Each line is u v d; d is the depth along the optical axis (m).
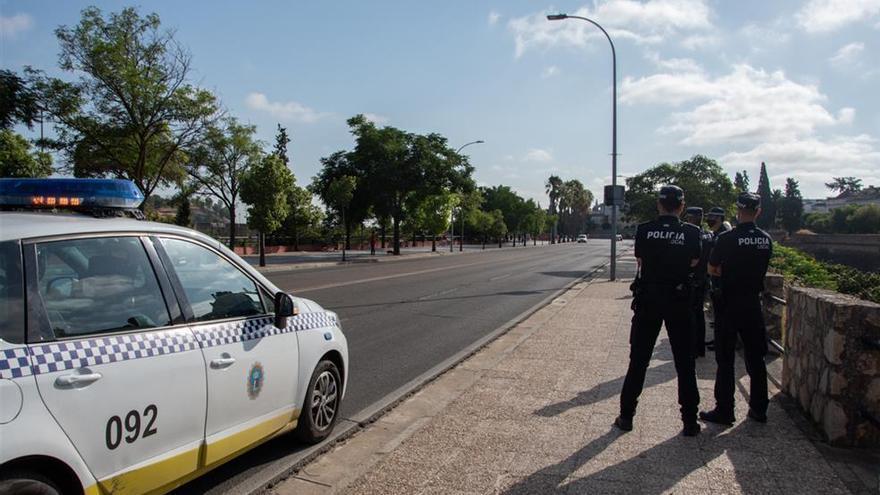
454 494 4.03
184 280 3.81
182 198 40.59
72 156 26.81
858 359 4.69
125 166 27.98
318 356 4.96
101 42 24.31
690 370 5.08
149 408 3.31
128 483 3.20
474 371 7.68
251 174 31.16
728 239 5.36
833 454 4.63
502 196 106.94
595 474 4.32
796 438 4.97
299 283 20.27
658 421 5.45
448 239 95.31
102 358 3.10
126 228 3.54
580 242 134.88
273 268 29.84
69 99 24.86
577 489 4.08
